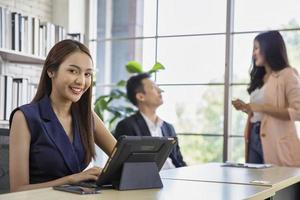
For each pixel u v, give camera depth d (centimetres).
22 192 173
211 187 204
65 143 211
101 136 236
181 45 511
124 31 605
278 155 380
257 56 386
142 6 570
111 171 186
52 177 208
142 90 410
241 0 478
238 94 473
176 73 512
